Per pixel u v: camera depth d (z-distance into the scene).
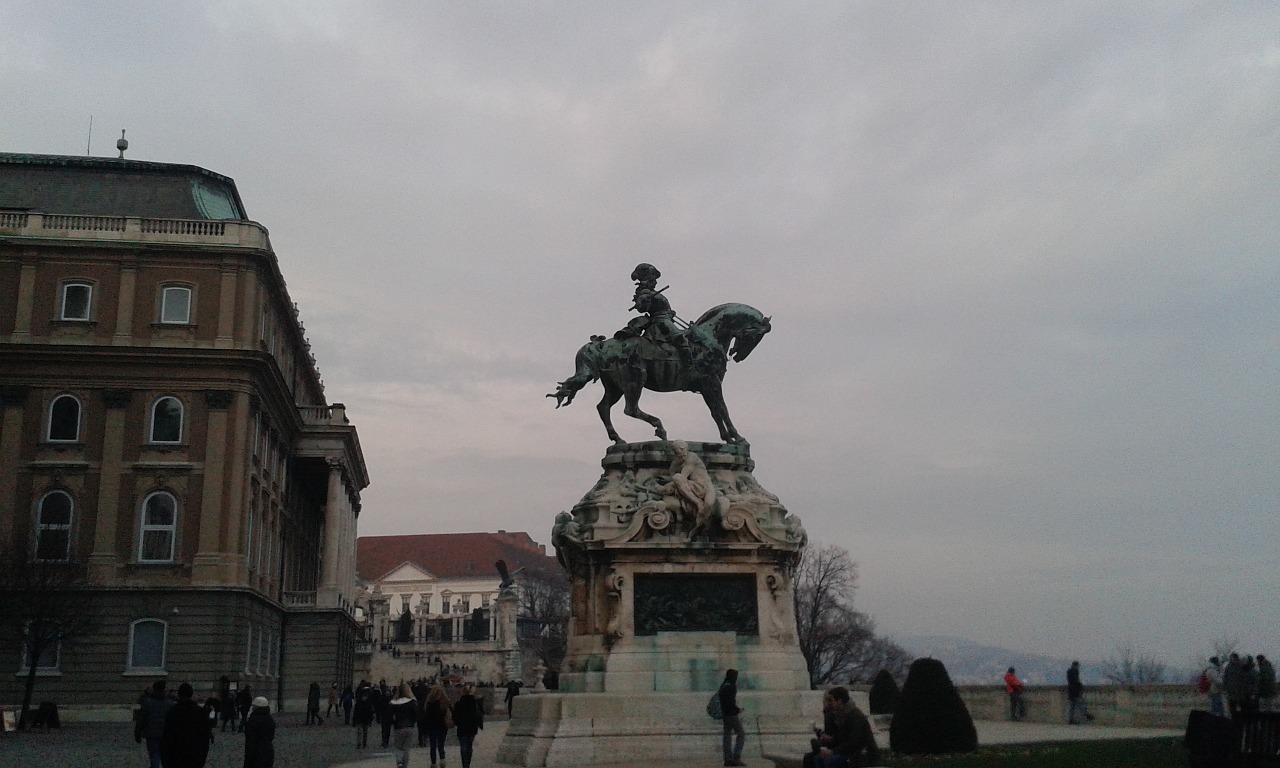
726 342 23.61
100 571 52.59
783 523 21.59
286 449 71.44
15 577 45.47
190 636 52.41
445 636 120.62
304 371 86.06
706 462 21.92
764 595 20.77
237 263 57.06
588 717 19.30
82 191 60.34
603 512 21.00
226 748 33.78
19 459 53.56
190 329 55.97
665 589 20.61
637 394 22.50
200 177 62.81
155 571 53.25
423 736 32.72
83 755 29.80
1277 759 13.95
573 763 18.84
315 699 52.41
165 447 54.59
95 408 54.62
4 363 54.09
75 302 55.78
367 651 84.88
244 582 54.62
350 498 85.31
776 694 19.86
